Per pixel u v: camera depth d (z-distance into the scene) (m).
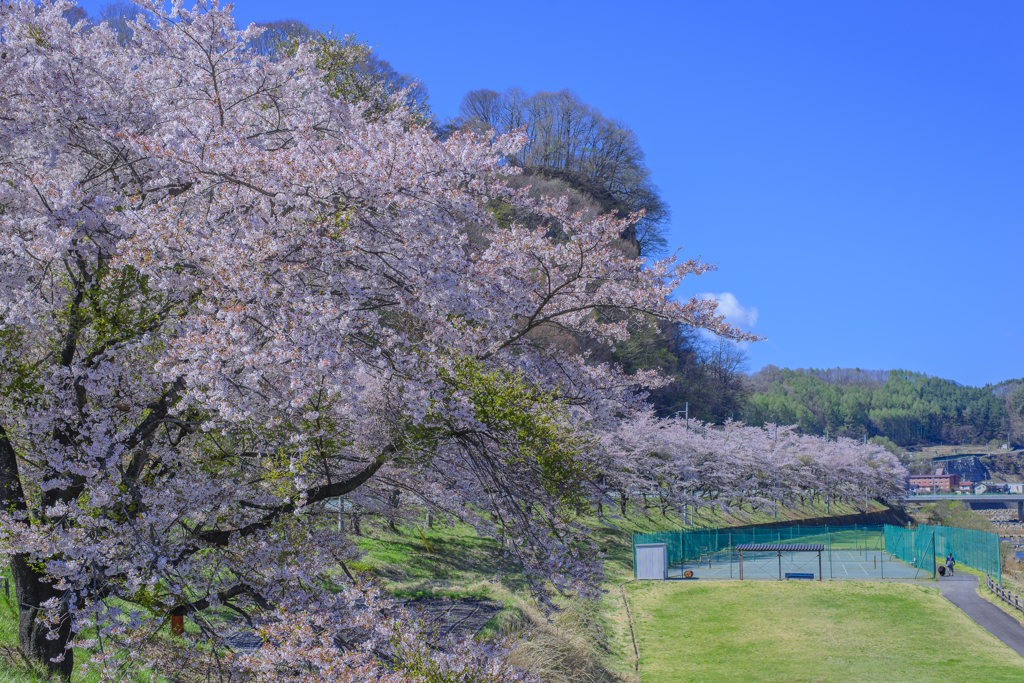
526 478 10.30
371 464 9.63
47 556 7.27
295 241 7.92
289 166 7.98
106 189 9.49
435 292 8.35
